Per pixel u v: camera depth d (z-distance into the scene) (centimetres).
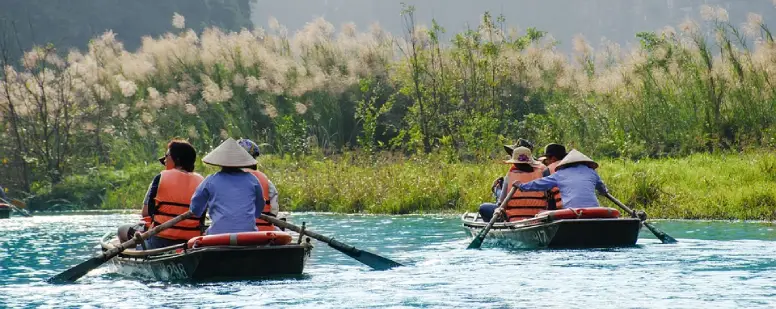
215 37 10244
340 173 7519
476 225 4484
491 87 9125
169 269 3341
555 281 3134
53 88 9319
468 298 2847
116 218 6688
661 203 5731
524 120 8819
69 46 18962
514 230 4200
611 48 9988
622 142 7938
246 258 3259
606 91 8525
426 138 8912
